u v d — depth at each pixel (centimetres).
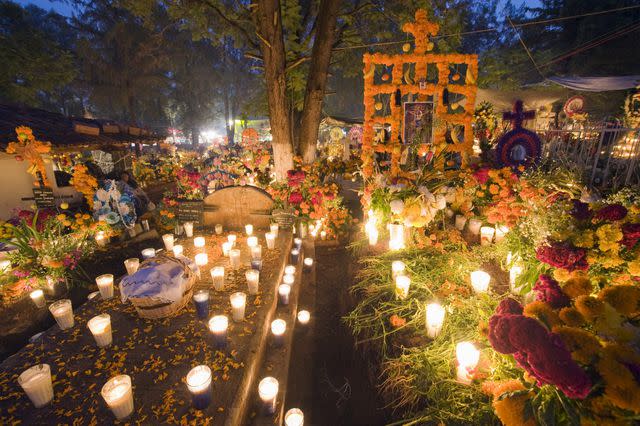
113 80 3016
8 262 426
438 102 629
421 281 409
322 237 735
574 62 1853
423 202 469
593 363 143
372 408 323
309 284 553
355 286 466
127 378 220
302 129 795
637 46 1648
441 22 830
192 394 220
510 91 1322
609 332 155
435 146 593
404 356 298
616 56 1714
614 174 823
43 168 609
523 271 302
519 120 631
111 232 595
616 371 134
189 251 530
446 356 288
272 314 377
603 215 225
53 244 463
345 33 793
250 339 307
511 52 2000
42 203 618
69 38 3344
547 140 1029
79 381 252
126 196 632
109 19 2975
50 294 444
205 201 635
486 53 2038
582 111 1301
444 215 572
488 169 520
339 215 744
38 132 761
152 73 3297
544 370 139
